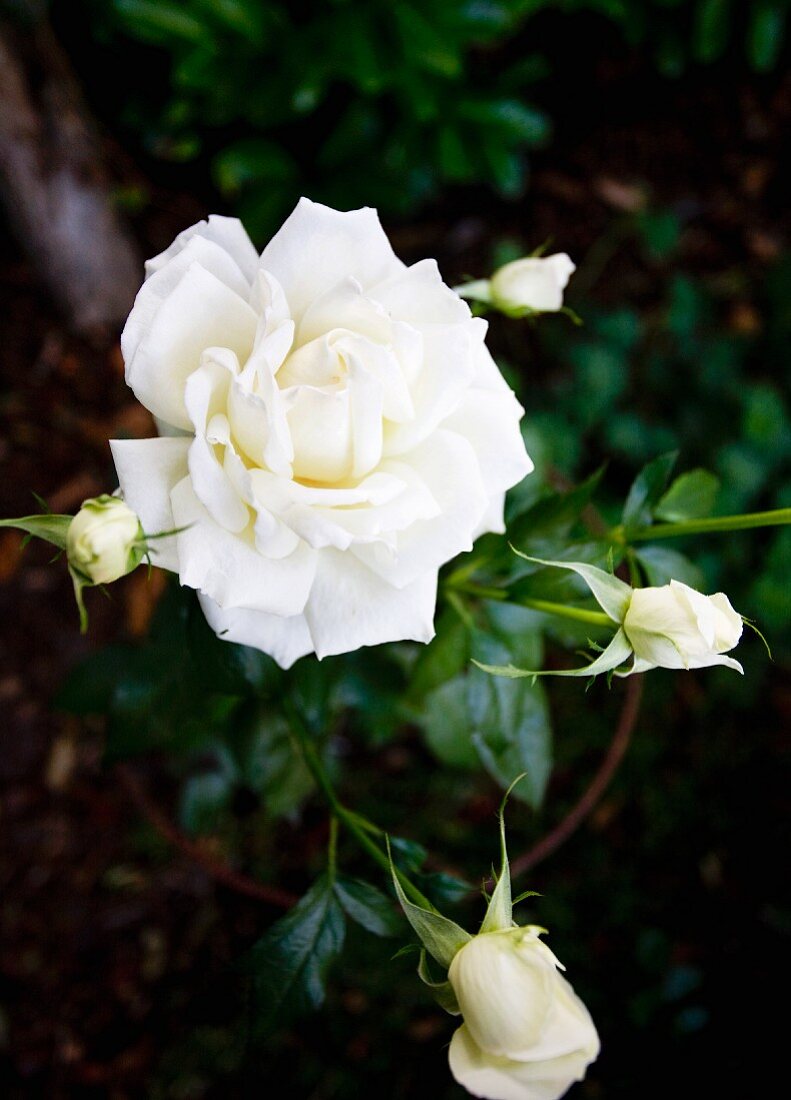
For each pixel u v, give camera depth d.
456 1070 0.38
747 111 1.06
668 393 0.93
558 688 0.82
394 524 0.38
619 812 0.82
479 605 0.52
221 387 0.38
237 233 0.41
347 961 0.75
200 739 0.58
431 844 0.79
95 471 0.89
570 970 0.77
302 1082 0.74
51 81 0.75
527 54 1.01
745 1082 0.72
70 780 0.83
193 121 0.89
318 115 0.90
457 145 0.85
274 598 0.39
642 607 0.41
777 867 0.81
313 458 0.39
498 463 0.41
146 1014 0.77
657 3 0.91
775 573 0.80
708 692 0.85
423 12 0.74
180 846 0.61
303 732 0.50
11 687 0.84
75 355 0.92
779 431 0.84
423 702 0.60
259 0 0.74
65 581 0.86
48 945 0.79
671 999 0.75
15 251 0.93
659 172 1.05
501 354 0.97
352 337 0.38
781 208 1.05
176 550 0.39
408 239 1.02
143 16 0.73
